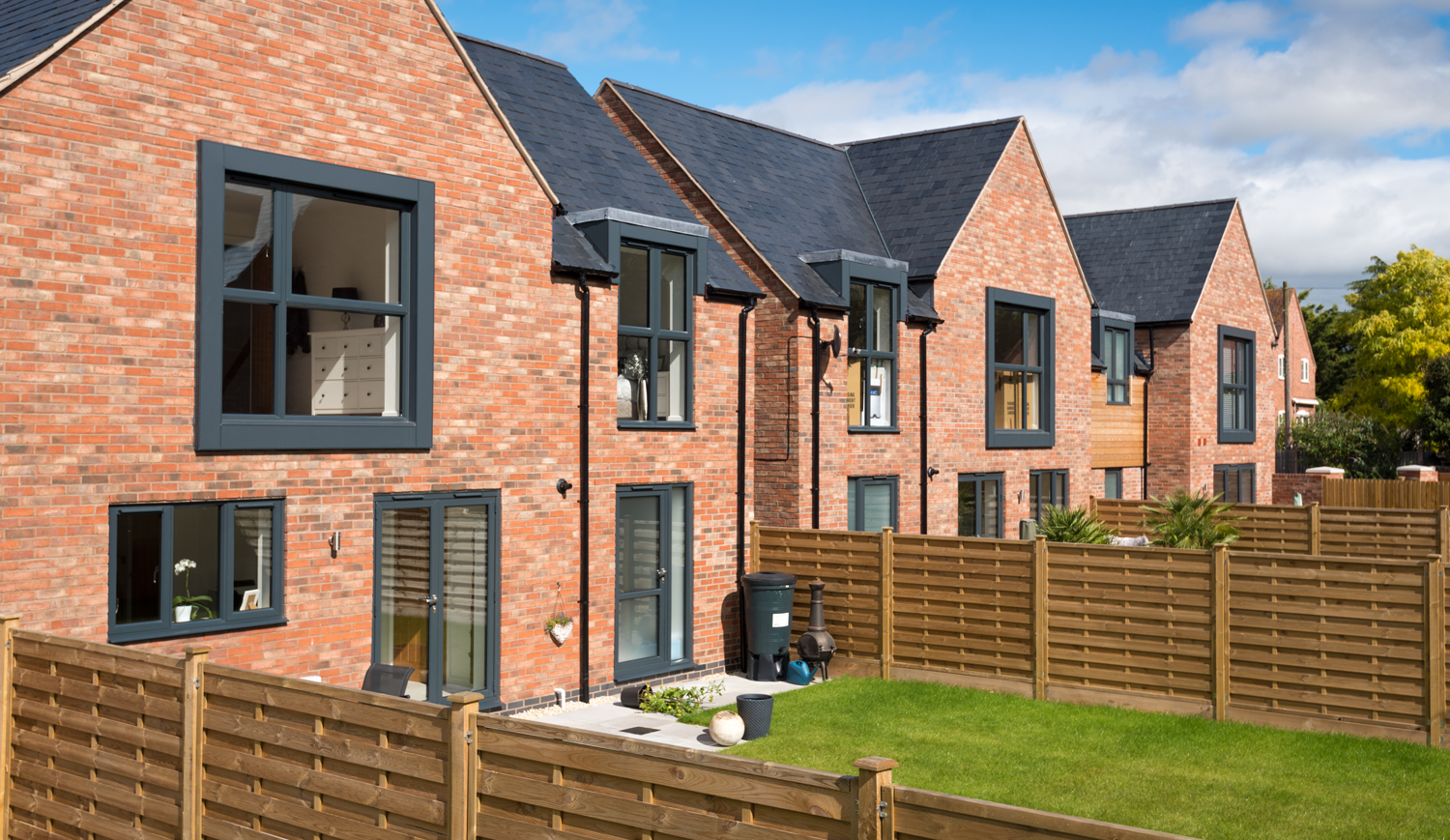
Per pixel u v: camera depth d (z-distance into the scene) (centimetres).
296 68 998
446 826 579
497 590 1173
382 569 1077
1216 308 2591
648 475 1348
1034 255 2020
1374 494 2656
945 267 1795
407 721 593
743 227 1588
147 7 904
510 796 563
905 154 2083
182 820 682
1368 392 4825
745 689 1371
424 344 1095
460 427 1136
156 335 910
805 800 482
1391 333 4744
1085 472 2150
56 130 854
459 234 1132
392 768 598
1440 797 932
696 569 1423
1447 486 2547
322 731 629
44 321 849
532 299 1207
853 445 1611
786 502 1529
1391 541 1773
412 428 1086
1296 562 1150
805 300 1506
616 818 532
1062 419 2089
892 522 1692
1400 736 1096
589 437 1268
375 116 1059
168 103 916
